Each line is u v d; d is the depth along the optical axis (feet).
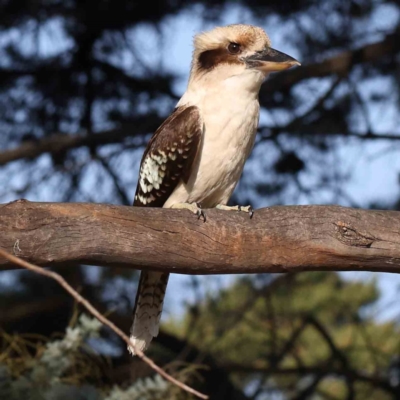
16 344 30.27
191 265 22.94
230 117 28.35
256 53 28.96
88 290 43.57
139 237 22.17
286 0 44.91
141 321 29.25
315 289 46.91
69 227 21.50
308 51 46.50
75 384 29.37
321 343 48.01
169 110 46.80
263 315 45.50
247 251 23.13
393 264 23.45
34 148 45.29
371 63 47.03
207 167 28.53
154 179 29.25
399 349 47.06
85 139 45.39
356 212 23.40
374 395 47.06
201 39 29.53
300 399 44.62
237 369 44.29
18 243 21.11
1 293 44.14
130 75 46.75
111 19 44.83
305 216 23.32
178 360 41.19
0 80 46.60
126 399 28.86
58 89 46.91
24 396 27.68
